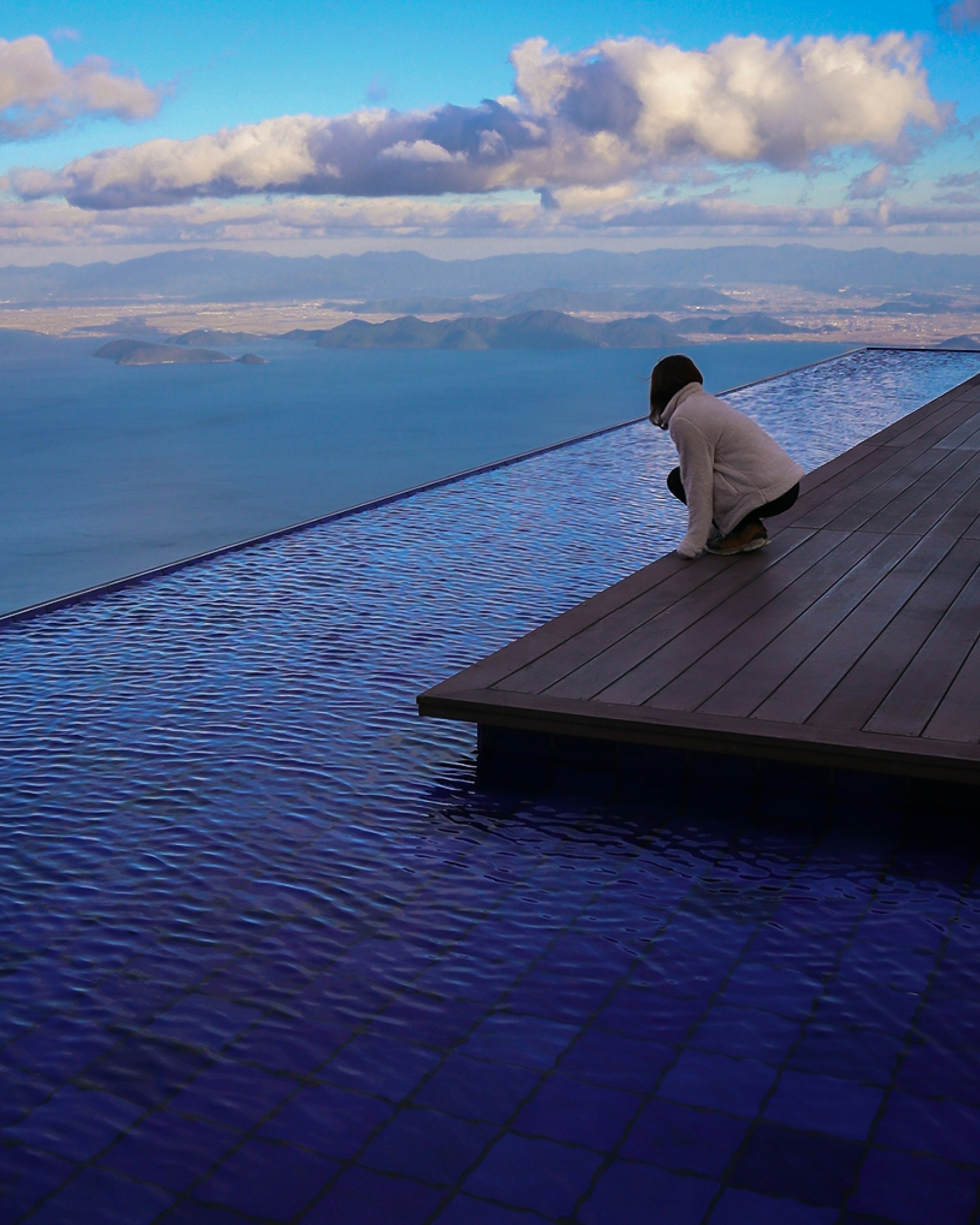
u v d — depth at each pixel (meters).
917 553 3.58
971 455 5.42
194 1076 1.41
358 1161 1.25
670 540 4.99
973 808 2.13
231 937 1.77
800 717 2.23
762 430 3.54
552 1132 1.29
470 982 1.62
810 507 4.34
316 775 2.45
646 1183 1.20
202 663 3.31
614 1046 1.46
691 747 2.20
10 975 1.66
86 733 2.73
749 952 1.69
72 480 126.12
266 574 4.45
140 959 1.70
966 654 2.60
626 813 2.23
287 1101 1.35
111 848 2.10
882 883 1.91
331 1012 1.55
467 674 2.56
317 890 1.93
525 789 2.36
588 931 1.77
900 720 2.21
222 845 2.11
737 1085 1.37
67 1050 1.47
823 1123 1.30
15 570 77.44
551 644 2.76
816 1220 1.14
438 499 6.08
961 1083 1.37
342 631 3.63
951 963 1.65
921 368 11.92
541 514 5.61
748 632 2.81
